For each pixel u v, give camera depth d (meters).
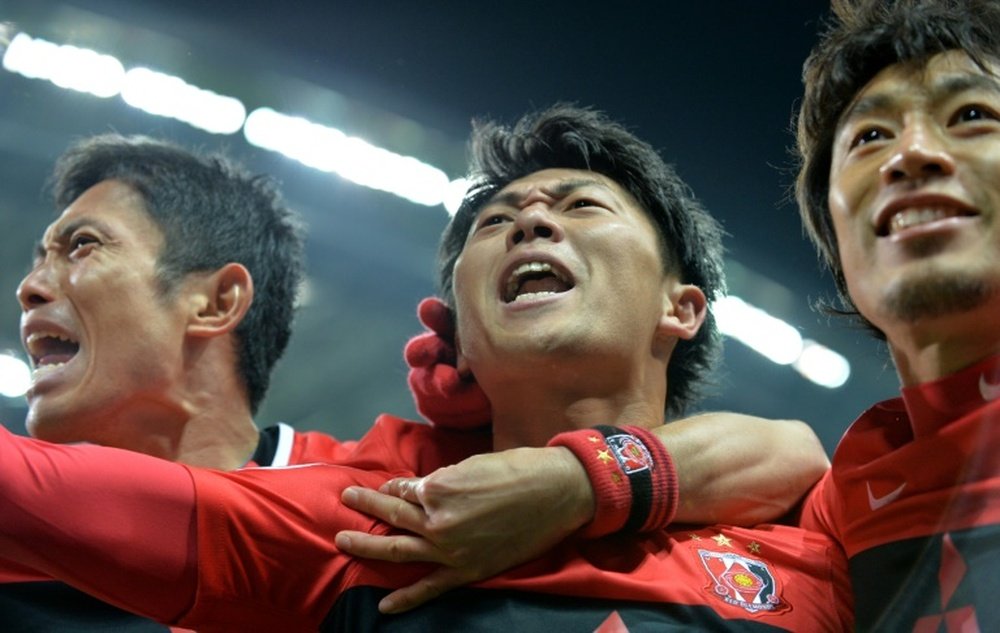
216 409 2.01
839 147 1.54
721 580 1.51
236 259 2.07
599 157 1.87
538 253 1.71
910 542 1.44
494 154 1.95
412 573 1.46
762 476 1.66
